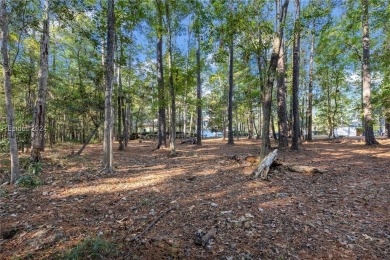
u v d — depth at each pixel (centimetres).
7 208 391
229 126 1673
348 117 2686
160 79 1305
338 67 1728
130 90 1430
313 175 609
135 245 272
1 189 488
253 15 679
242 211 374
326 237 298
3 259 246
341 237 298
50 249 263
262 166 600
